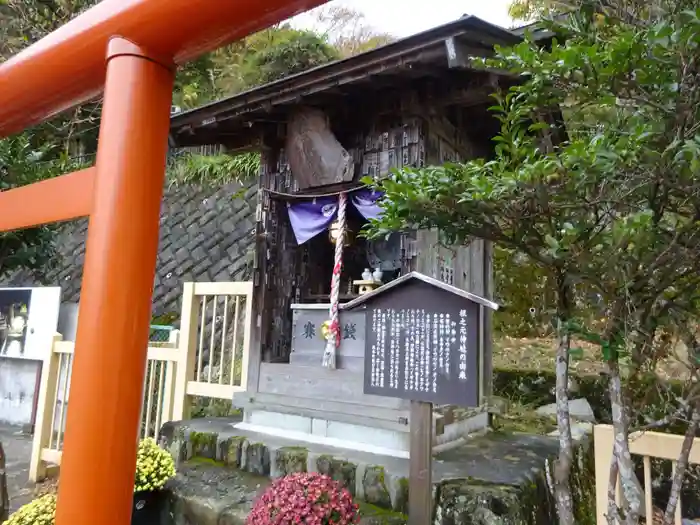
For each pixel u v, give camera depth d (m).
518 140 1.93
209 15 1.21
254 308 4.56
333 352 4.04
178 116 4.77
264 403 4.30
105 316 1.16
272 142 4.87
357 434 3.82
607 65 1.53
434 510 2.90
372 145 4.21
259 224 4.68
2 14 7.37
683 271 1.61
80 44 1.37
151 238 1.25
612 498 1.81
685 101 1.50
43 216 1.51
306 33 10.61
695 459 2.36
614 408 1.72
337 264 4.13
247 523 2.61
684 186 1.43
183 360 5.04
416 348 2.80
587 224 1.67
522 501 2.89
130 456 1.17
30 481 4.81
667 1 1.62
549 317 1.99
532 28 3.15
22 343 6.60
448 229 1.95
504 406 5.01
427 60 3.45
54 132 7.79
